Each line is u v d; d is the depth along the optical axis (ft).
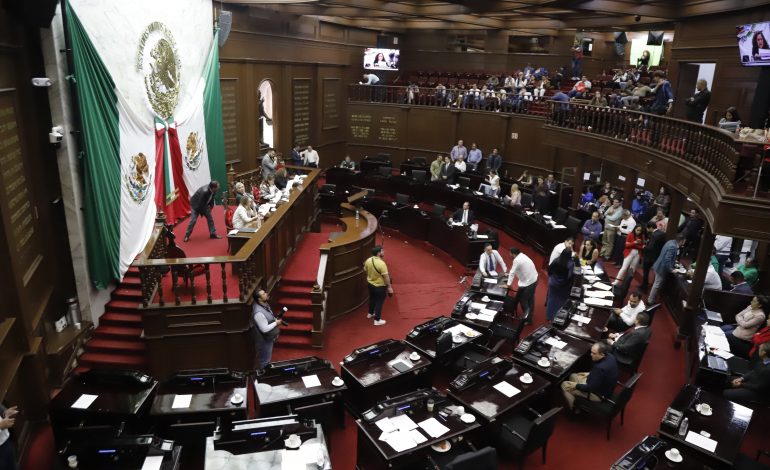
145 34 37.37
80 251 30.19
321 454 19.40
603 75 83.56
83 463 19.75
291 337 34.71
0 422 19.03
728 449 20.51
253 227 36.19
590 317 31.71
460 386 23.91
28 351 24.84
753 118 37.47
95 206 30.35
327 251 36.76
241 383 24.03
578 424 26.89
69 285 30.48
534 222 52.39
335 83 80.69
